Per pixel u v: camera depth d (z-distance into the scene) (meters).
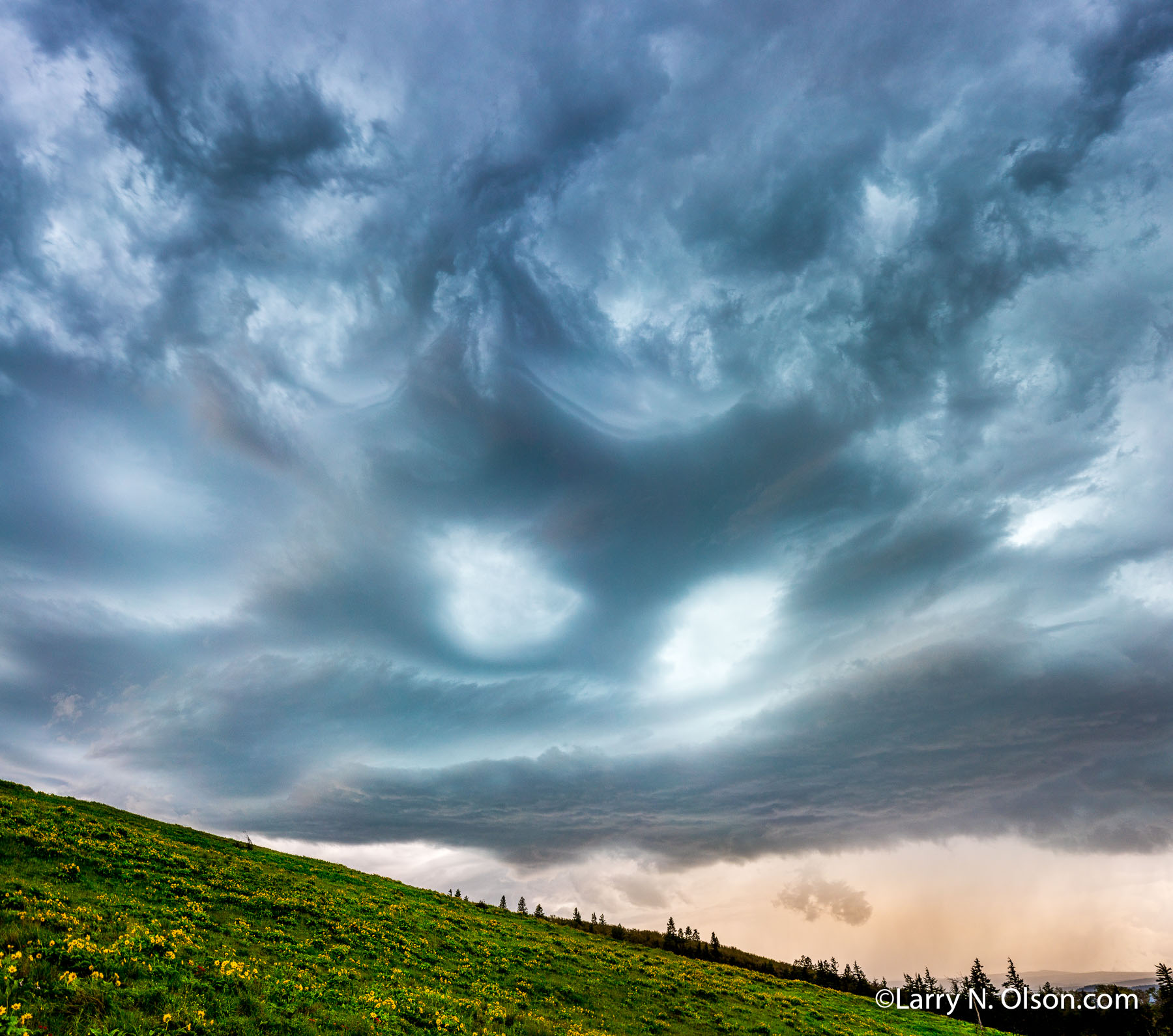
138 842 40.34
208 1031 16.70
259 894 37.41
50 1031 14.36
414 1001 26.62
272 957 27.36
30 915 22.05
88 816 45.00
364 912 43.03
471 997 32.06
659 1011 41.81
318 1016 20.38
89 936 21.03
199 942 25.92
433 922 47.62
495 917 61.69
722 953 109.56
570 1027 31.67
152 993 17.89
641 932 113.50
